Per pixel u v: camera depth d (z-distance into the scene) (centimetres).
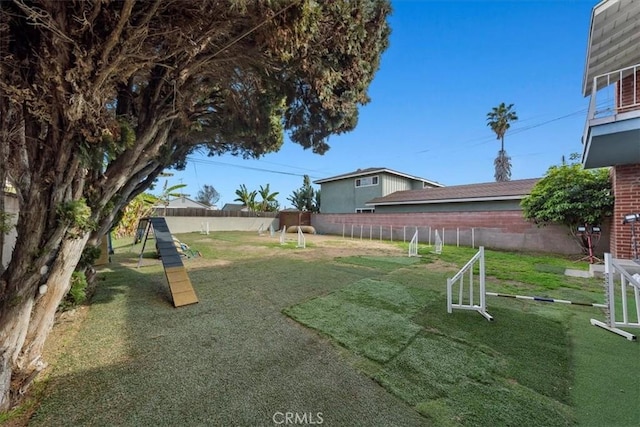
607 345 287
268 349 277
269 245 1103
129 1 166
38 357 223
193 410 190
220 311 379
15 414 181
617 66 557
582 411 192
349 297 440
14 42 176
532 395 209
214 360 255
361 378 230
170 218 1600
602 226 774
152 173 509
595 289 496
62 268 217
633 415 187
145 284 500
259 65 306
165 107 276
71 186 205
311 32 231
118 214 449
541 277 582
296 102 415
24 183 191
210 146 588
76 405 192
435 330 321
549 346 284
